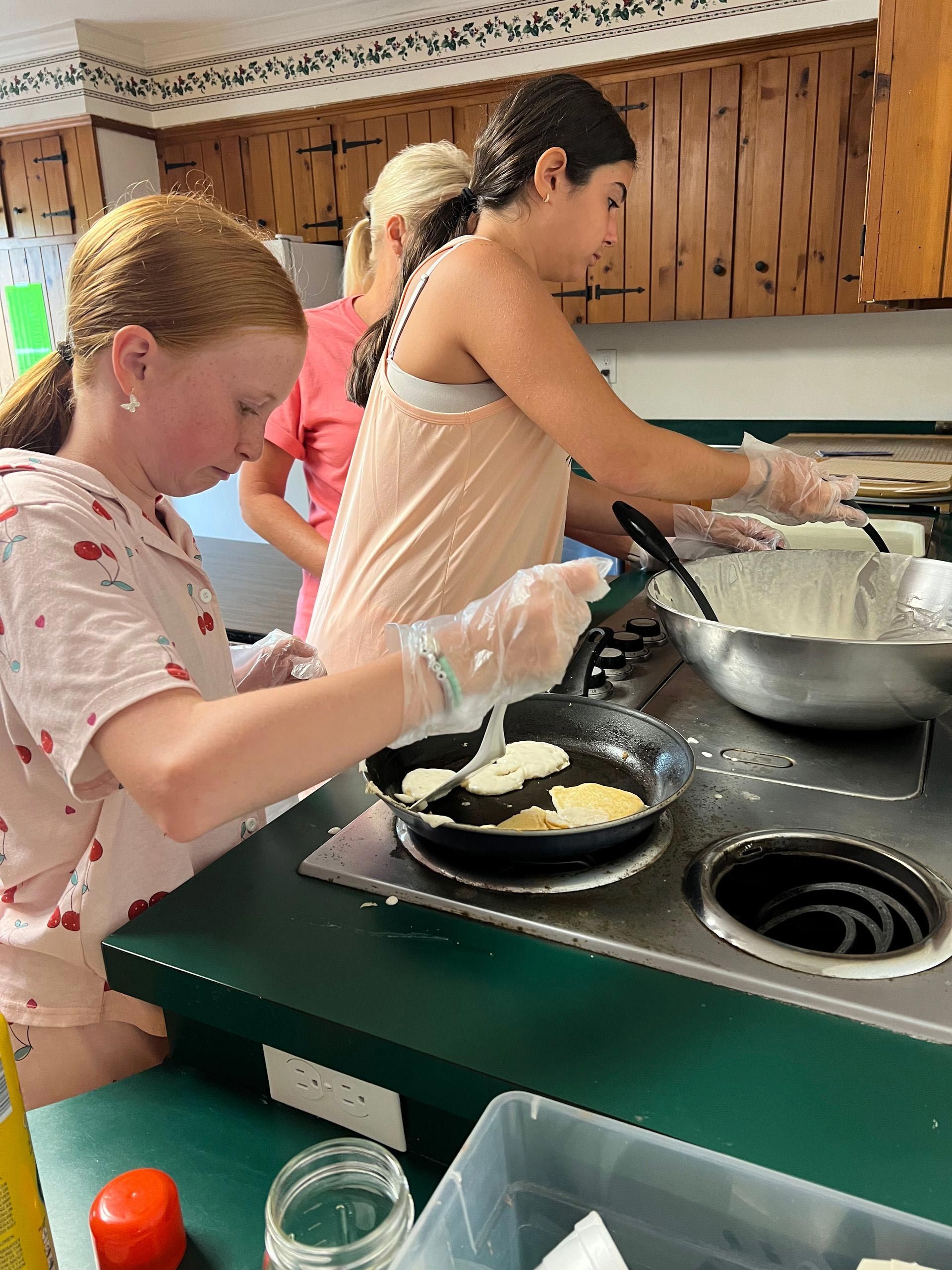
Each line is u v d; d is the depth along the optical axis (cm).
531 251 116
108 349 68
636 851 77
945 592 113
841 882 78
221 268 66
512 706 101
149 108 379
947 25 167
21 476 66
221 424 71
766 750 98
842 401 314
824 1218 45
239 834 94
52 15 333
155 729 56
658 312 307
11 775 77
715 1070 55
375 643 124
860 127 265
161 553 80
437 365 112
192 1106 66
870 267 186
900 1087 53
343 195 349
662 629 137
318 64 342
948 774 91
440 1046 57
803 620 124
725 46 274
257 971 65
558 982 63
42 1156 61
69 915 78
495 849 71
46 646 59
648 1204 50
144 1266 50
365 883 75
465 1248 48
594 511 161
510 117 109
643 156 295
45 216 378
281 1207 49
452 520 118
